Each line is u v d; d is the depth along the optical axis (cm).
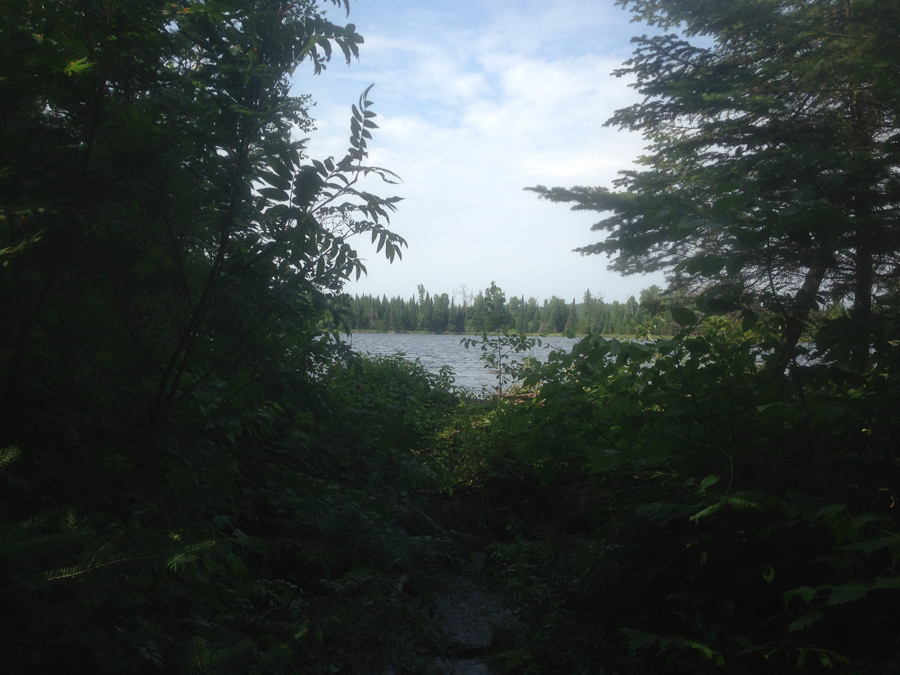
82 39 206
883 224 383
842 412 247
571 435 360
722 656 261
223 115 230
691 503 299
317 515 285
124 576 155
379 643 251
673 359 307
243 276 238
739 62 888
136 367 236
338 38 239
